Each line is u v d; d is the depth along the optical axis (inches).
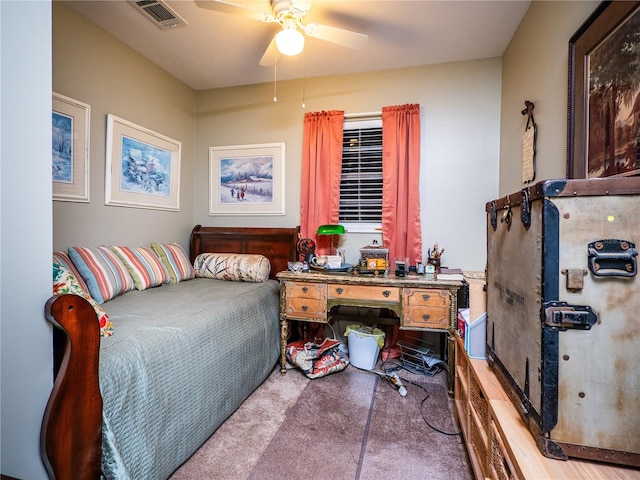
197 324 64.2
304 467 56.7
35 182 30.1
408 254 105.7
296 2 73.4
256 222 123.3
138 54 100.0
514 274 41.3
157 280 92.7
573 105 55.6
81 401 34.5
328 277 89.1
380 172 113.0
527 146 79.0
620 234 30.0
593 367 31.0
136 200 100.4
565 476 29.8
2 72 27.9
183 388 56.8
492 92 101.8
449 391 81.2
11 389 29.2
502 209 47.6
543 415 32.3
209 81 120.3
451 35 89.5
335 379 91.0
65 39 77.9
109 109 90.5
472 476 54.9
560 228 31.6
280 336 98.3
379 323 106.0
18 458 29.7
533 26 75.4
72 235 81.0
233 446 62.3
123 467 41.1
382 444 63.1
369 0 74.9
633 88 41.1
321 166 113.0
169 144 113.9
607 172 46.5
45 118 30.7
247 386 79.6
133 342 50.8
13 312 29.0
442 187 106.1
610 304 30.5
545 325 32.0
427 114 106.9
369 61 104.2
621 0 43.4
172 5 77.7
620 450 30.5
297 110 118.2
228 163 125.5
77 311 33.8
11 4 28.4
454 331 80.7
